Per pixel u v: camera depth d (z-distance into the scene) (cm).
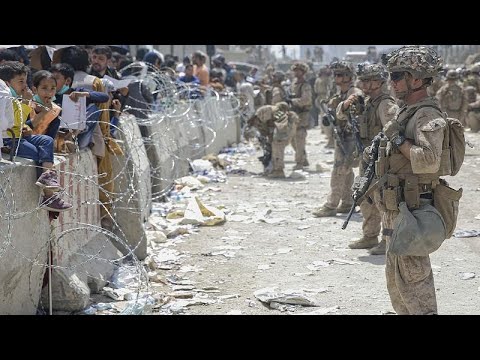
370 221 832
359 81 799
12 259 534
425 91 511
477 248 834
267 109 1385
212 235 912
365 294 670
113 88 795
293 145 1527
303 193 1220
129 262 758
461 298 657
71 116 674
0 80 557
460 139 509
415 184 504
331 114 1001
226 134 1900
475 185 1270
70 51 760
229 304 645
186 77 1580
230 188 1274
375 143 522
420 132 492
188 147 1396
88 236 700
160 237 874
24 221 554
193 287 695
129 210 773
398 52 511
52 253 608
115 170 781
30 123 621
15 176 538
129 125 891
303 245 860
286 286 697
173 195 1182
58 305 607
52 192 582
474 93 2255
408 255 501
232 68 2522
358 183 529
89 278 662
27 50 958
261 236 908
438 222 498
